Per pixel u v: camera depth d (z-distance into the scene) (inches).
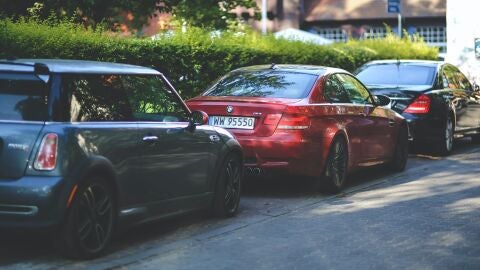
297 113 380.2
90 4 716.7
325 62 735.7
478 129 677.3
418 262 257.8
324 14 1720.0
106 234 263.4
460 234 302.8
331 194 407.2
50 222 243.0
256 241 291.3
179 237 298.8
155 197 286.8
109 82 276.4
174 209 300.5
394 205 371.6
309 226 320.2
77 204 249.0
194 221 331.0
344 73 442.9
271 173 383.2
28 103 252.5
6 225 243.3
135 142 273.7
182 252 273.1
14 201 241.4
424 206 367.9
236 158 346.6
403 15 1681.8
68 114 254.2
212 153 325.1
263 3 1542.8
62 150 245.8
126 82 284.7
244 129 384.2
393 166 498.6
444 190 419.5
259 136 380.5
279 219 336.8
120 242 288.7
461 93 634.2
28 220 242.1
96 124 261.4
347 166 417.4
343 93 427.2
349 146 417.4
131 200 273.1
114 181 263.4
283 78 411.5
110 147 262.1
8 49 432.8
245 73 428.1
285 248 279.0
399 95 575.8
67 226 247.6
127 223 272.7
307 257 264.8
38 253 266.7
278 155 378.0
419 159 575.8
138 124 280.1
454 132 615.2
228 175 340.5
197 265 254.4
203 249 278.1
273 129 379.9
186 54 553.6
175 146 297.1
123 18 764.0
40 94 253.6
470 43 941.8
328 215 345.4
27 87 255.4
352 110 425.7
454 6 949.8
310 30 1721.2
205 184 322.0
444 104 589.3
